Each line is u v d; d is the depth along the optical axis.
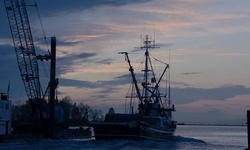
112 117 96.94
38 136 112.00
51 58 119.25
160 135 103.88
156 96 112.38
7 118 100.75
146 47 111.44
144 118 102.25
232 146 118.12
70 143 91.81
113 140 92.81
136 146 86.88
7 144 88.38
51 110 118.06
